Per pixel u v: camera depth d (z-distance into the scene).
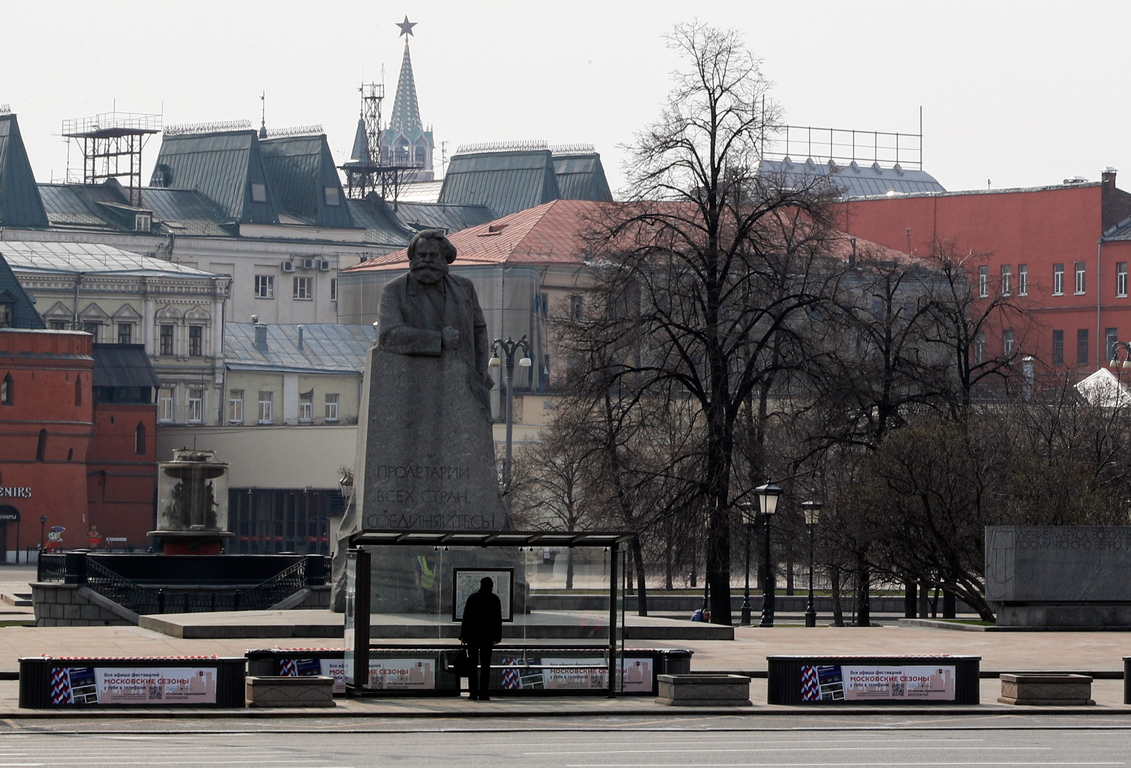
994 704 59.41
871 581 115.62
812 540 116.44
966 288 143.25
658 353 122.94
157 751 45.69
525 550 58.62
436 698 58.09
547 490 175.00
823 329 123.62
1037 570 94.31
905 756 45.62
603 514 119.06
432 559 58.22
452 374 69.00
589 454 118.88
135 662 54.91
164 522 134.88
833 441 121.94
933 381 125.56
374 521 67.94
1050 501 104.69
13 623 109.50
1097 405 137.50
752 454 118.75
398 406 68.56
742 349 123.38
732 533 118.25
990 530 94.81
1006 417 128.50
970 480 105.75
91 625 106.88
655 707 56.69
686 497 116.56
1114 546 94.75
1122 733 51.78
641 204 119.50
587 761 44.00
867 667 58.28
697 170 120.12
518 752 45.84
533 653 58.59
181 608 107.06
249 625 78.06
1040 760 44.91
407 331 68.56
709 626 81.50
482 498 68.75
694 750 46.62
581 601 58.84
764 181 121.94
